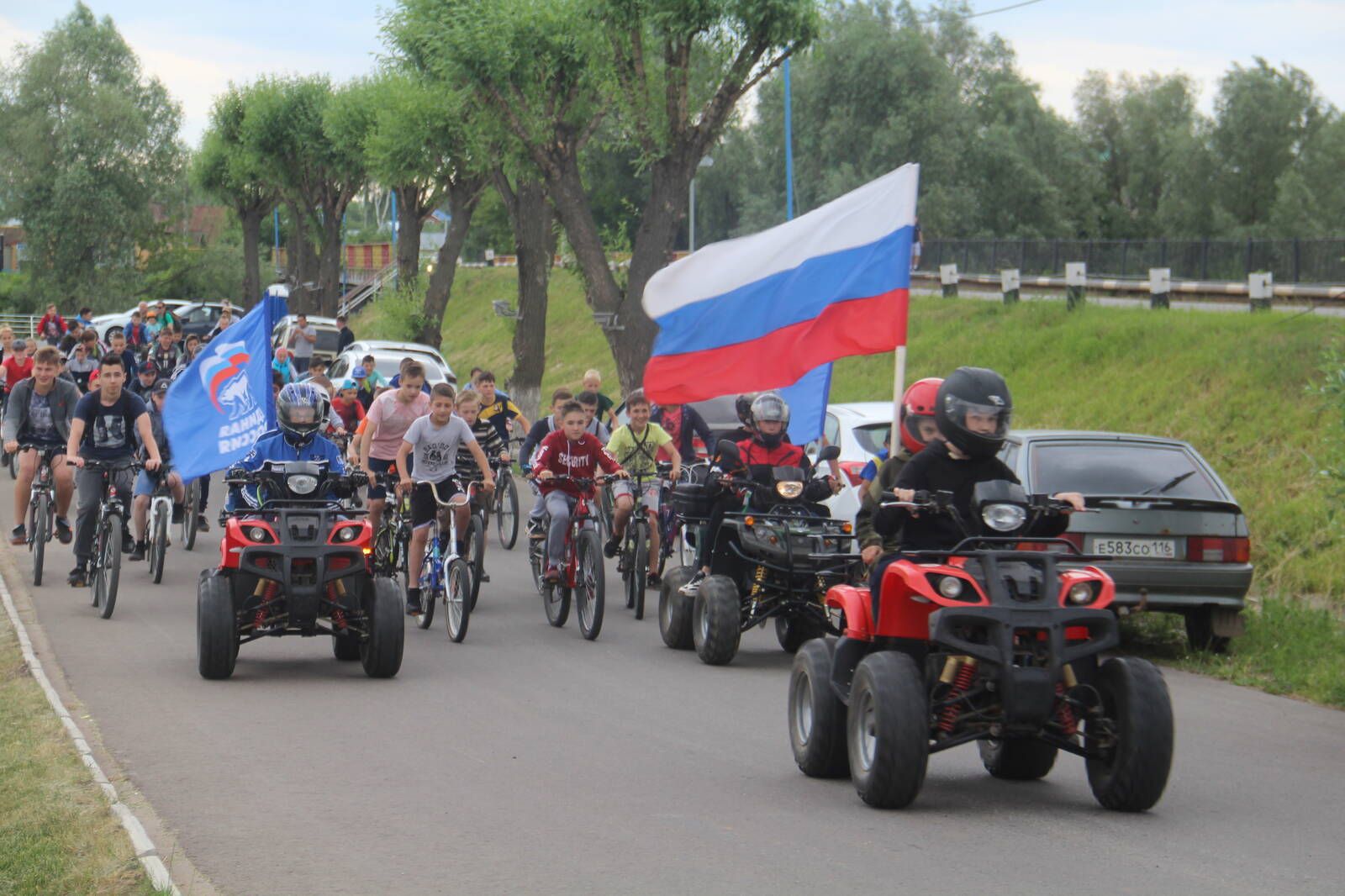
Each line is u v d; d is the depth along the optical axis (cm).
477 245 10169
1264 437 1867
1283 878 580
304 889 557
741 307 1070
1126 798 674
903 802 677
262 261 9188
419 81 3284
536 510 1337
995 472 705
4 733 839
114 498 1352
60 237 7794
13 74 7881
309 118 6144
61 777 730
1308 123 7106
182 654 1138
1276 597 1424
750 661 1148
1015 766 764
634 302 2603
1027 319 2958
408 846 621
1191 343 2334
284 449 1130
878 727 668
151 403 1566
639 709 949
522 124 2666
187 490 1814
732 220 7544
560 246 3325
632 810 686
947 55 7062
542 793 720
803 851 614
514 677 1067
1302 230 6469
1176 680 1112
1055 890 557
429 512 1292
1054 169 6850
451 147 4041
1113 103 7900
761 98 6469
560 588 1312
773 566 1099
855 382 3020
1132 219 7556
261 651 1181
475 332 6022
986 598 655
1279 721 954
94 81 7975
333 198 6500
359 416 1866
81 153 7844
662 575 1469
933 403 735
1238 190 7138
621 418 1833
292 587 1036
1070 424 2202
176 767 768
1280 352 2095
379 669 1055
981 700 689
